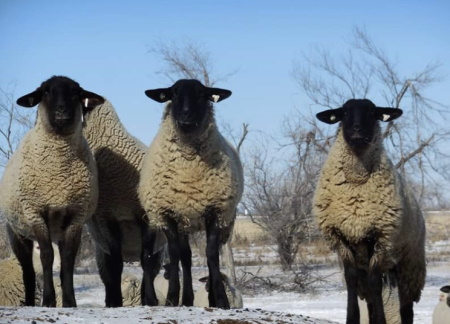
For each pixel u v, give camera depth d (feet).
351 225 33.53
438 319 48.14
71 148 33.76
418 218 36.68
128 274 50.98
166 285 52.08
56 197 33.65
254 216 126.82
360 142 32.91
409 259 37.37
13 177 34.96
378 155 33.58
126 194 38.65
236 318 26.86
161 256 40.93
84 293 75.87
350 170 33.32
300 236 98.63
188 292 34.30
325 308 68.54
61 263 34.35
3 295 42.47
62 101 33.19
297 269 98.37
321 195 34.19
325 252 123.44
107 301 40.29
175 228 34.06
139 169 38.88
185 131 32.96
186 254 34.53
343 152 33.58
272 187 101.65
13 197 34.78
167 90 34.40
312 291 85.35
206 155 33.47
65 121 33.14
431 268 103.60
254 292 85.97
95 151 38.63
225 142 35.17
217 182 33.58
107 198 38.58
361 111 33.86
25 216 34.04
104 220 38.91
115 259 38.78
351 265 33.99
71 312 26.78
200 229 34.68
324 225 34.30
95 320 25.05
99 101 34.94
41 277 48.62
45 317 24.99
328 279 95.86
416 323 56.49
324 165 34.55
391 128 91.45
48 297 33.17
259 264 108.17
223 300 32.73
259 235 146.20
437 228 154.10
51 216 34.12
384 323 33.47
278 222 97.86
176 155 33.37
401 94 96.17
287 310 66.59
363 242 33.86
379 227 33.37
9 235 37.93
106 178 38.50
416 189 92.12
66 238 34.12
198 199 33.47
